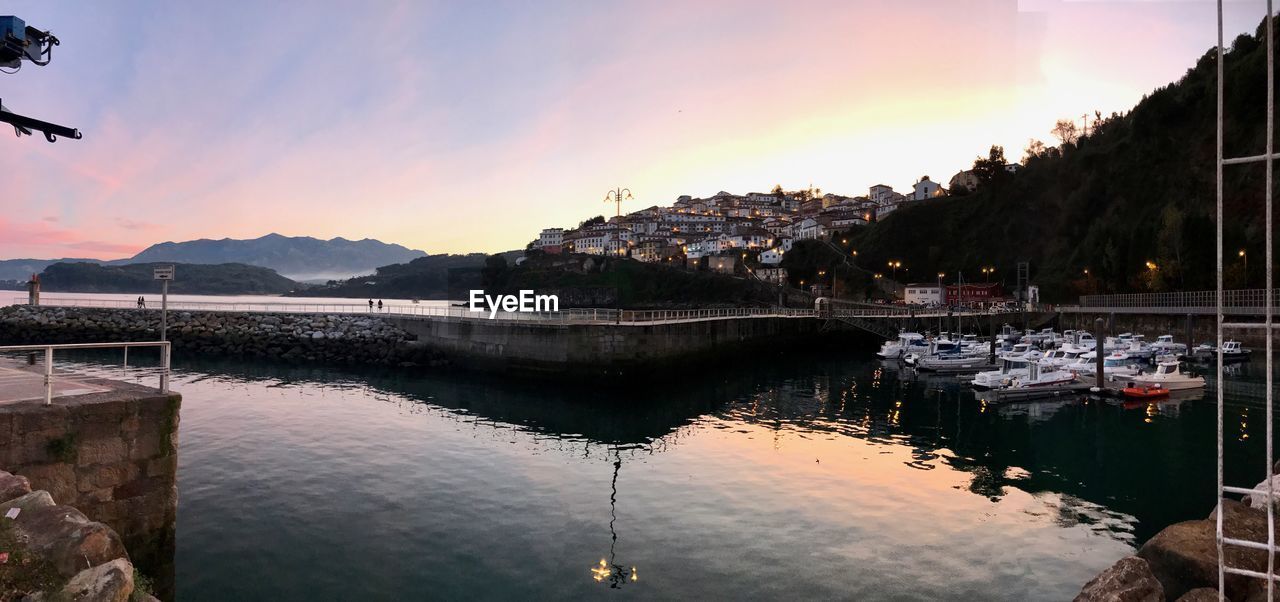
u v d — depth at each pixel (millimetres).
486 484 19781
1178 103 110938
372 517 16703
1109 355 47906
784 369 52281
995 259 133875
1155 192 107375
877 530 16328
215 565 13648
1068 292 108750
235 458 21812
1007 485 20359
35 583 6887
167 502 11766
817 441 26422
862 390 41000
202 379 41062
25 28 12859
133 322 61281
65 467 10594
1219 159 4477
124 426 11273
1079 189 122812
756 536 15844
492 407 33938
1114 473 21859
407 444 24688
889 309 83812
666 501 18406
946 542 15625
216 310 63656
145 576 11461
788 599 12719
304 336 55188
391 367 48812
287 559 14062
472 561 14250
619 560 14406
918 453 24422
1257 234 77125
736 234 184000
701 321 50031
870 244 152000
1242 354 52438
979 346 56219
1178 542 8195
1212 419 30797
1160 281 84750
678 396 38375
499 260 161125
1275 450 24891
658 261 161750
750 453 24219
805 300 124188
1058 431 28453
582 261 154750
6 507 8031
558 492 19125
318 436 25453
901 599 12781
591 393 39031
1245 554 7641
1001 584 13453
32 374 13758
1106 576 7930
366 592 12711
